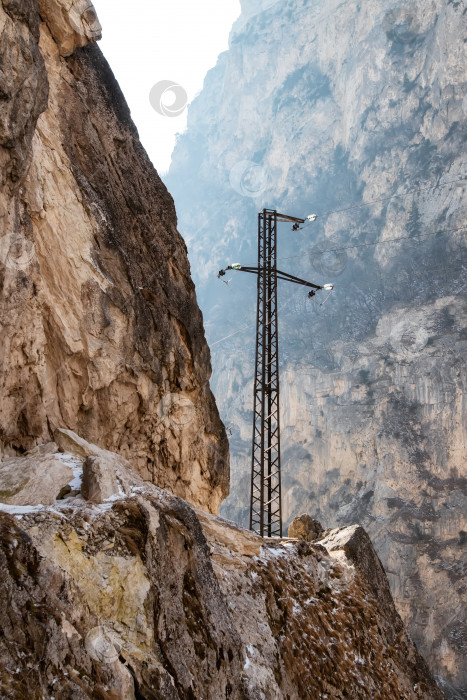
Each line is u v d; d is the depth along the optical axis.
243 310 145.75
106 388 11.05
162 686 6.49
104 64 12.18
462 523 91.69
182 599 7.63
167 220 13.32
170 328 12.77
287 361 121.00
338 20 162.38
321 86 166.12
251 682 8.06
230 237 170.88
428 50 139.25
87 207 11.01
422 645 82.50
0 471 7.75
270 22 185.75
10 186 8.70
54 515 6.94
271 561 11.21
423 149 135.75
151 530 7.51
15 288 8.85
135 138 12.83
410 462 100.31
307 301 132.25
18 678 5.39
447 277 119.81
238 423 121.75
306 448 111.62
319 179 155.12
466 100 131.75
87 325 10.59
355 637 11.72
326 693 10.06
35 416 9.55
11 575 5.93
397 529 93.31
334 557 13.51
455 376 103.44
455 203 125.06
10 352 9.00
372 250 132.75
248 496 108.69
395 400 107.12
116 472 8.86
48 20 10.80
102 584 6.71
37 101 8.75
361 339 119.19
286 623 10.34
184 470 13.45
